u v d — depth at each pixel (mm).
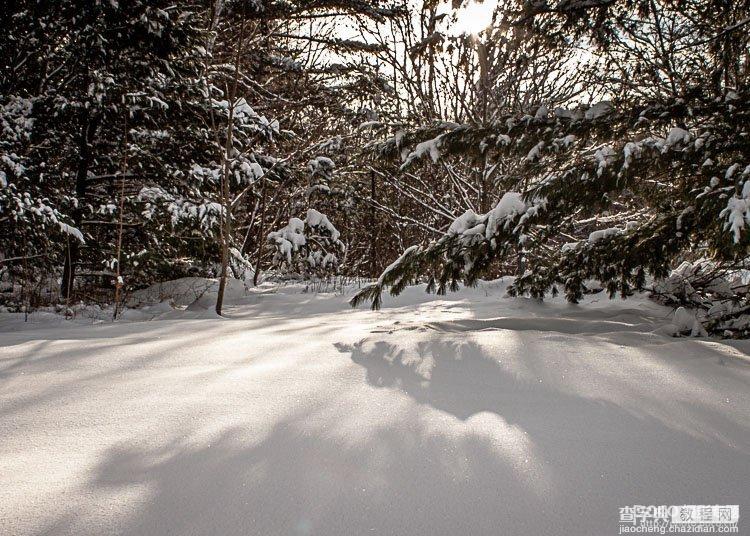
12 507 1376
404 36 10984
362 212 14477
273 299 8547
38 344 3768
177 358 3242
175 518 1321
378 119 11000
